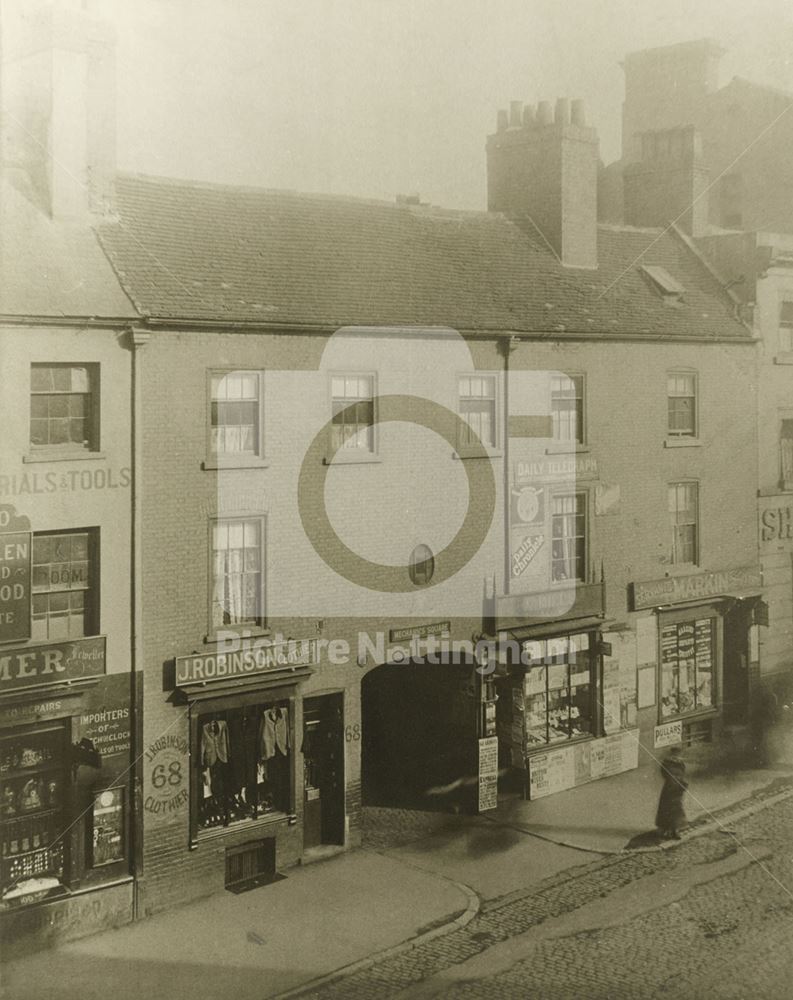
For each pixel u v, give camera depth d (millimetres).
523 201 16000
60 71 11750
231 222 13250
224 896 12539
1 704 10953
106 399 11594
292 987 10336
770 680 16453
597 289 15578
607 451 14961
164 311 11773
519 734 14797
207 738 12555
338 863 13414
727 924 11281
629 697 15227
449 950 10977
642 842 13477
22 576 11102
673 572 15617
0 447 10938
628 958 10656
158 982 10453
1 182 11617
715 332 15859
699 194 18219
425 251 14578
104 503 11625
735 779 14945
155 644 11984
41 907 11219
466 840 13930
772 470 16594
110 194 12406
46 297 11180
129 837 11875
